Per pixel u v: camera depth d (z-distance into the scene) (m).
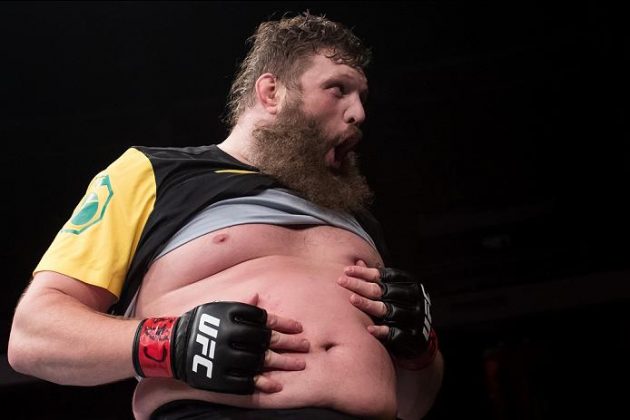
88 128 4.28
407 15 4.40
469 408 6.09
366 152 4.96
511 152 5.05
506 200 5.22
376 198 5.08
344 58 1.72
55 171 4.18
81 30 3.96
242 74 1.89
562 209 5.33
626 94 4.78
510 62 4.70
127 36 4.08
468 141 5.00
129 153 1.57
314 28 1.76
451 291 5.88
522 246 5.62
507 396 6.06
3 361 3.90
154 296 1.42
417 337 1.50
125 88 4.28
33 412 4.05
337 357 1.32
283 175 1.58
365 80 1.75
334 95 1.68
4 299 3.94
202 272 1.42
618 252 5.57
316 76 1.68
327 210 1.62
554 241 5.59
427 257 5.57
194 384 1.21
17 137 4.13
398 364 1.58
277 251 1.48
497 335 6.18
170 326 1.25
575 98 4.89
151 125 4.39
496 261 5.73
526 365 6.05
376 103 4.75
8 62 3.95
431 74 4.70
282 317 1.30
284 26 1.78
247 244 1.46
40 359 1.28
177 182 1.51
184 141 4.46
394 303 1.49
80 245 1.39
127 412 4.17
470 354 6.19
